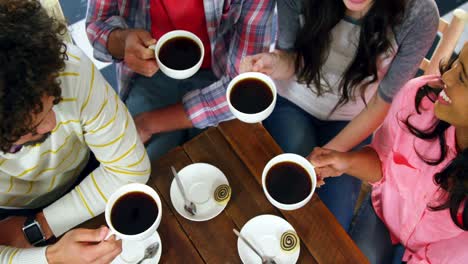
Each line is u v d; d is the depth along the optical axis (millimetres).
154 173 1235
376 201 1527
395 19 1312
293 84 1688
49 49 792
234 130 1283
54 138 1109
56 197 1421
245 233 1145
